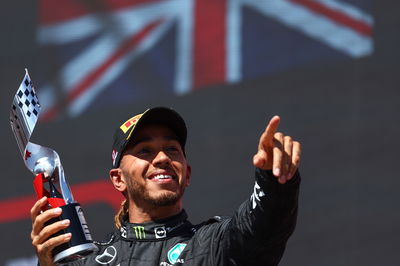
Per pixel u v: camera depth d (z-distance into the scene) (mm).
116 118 24688
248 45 23906
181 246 10484
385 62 22406
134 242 10688
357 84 22562
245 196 23016
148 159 10930
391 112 22125
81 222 9891
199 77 24234
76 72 25422
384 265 21438
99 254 10648
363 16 22828
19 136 10633
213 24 24344
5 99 25969
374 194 21859
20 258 24344
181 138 11242
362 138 22250
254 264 9938
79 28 25625
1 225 24703
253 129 23375
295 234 22266
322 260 21938
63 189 10211
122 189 11344
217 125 23750
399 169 21766
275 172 9070
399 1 22531
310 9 23406
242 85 23734
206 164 23609
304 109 22984
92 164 24547
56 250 9695
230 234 9938
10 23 26406
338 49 22938
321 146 22594
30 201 24766
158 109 10961
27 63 26000
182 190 10984
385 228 21562
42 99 25562
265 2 23906
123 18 25266
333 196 22188
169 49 24672
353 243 21750
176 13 24797
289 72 23328
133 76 24859
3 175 25203
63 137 25047
